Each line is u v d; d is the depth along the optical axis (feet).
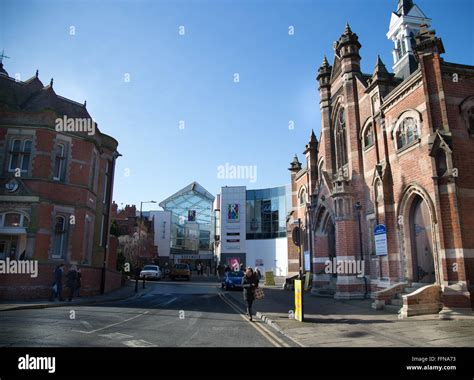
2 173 64.39
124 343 27.20
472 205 44.32
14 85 74.18
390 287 50.78
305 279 86.48
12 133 65.82
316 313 45.70
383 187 56.75
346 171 71.15
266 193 182.50
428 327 35.04
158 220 217.36
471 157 45.85
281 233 174.60
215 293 82.74
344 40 70.85
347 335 31.71
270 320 39.47
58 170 68.95
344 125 74.38
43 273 62.28
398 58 79.00
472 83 48.52
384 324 37.04
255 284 43.16
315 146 92.02
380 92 60.75
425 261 50.44
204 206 229.86
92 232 76.69
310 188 90.84
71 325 34.42
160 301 63.10
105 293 79.36
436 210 44.37
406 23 76.43
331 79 79.41
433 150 45.29
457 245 42.52
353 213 65.16
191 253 222.69
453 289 41.73
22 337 28.12
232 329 35.14
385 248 55.11
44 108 66.85
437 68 47.26
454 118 46.62
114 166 91.66
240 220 183.11
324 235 79.82
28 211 63.21
